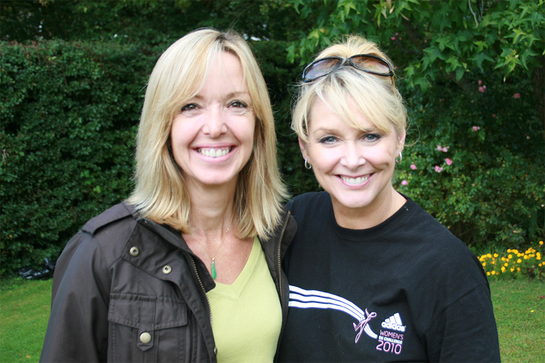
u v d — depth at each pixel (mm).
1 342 3799
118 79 6031
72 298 1190
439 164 5387
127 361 1200
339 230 1483
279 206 1647
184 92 1319
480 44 3637
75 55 5641
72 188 5805
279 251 1571
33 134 5430
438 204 5316
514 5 3408
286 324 1534
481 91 5219
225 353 1398
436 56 3721
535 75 5094
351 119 1286
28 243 5641
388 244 1382
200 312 1282
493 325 1242
